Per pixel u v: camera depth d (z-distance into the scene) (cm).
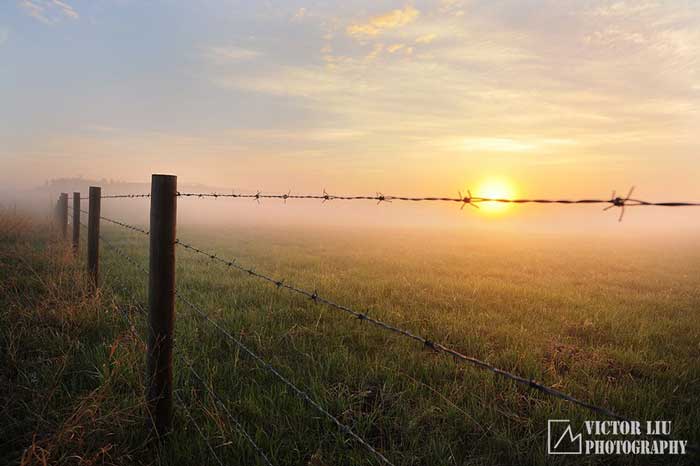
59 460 254
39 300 572
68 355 410
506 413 343
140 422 301
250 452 285
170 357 300
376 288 857
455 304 752
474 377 418
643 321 685
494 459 296
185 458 279
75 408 289
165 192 293
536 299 846
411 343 514
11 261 848
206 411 314
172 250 299
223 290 780
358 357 468
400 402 361
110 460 270
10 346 414
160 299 295
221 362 428
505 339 559
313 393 365
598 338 602
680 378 450
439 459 289
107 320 525
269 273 998
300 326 550
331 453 291
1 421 310
